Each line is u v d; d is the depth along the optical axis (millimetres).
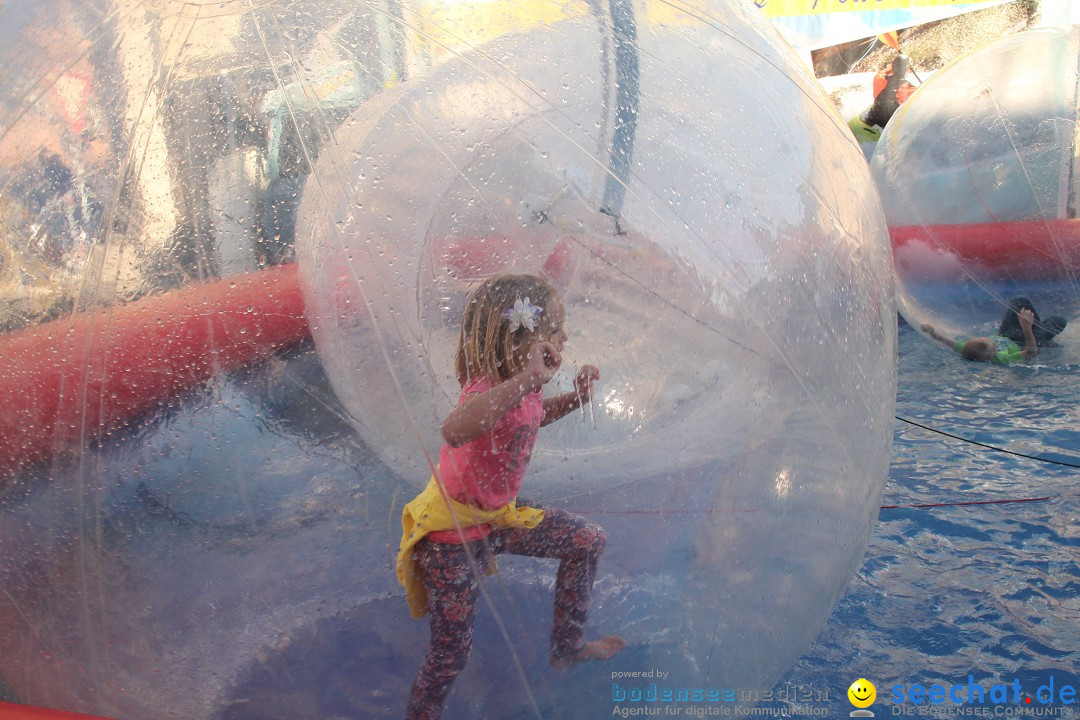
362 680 1374
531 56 1454
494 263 1338
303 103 1386
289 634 1368
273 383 1335
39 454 1358
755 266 1426
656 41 1539
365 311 1336
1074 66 3385
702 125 1463
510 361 1311
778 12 5996
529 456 1321
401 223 1350
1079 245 3385
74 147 1405
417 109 1399
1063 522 2455
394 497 1327
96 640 1386
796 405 1452
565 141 1388
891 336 1740
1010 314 3693
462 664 1350
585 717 1411
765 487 1431
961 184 3516
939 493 2678
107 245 1363
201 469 1335
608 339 1347
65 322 1362
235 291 1346
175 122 1381
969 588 2146
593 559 1346
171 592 1360
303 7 1452
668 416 1372
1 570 1403
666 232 1377
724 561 1419
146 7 1457
